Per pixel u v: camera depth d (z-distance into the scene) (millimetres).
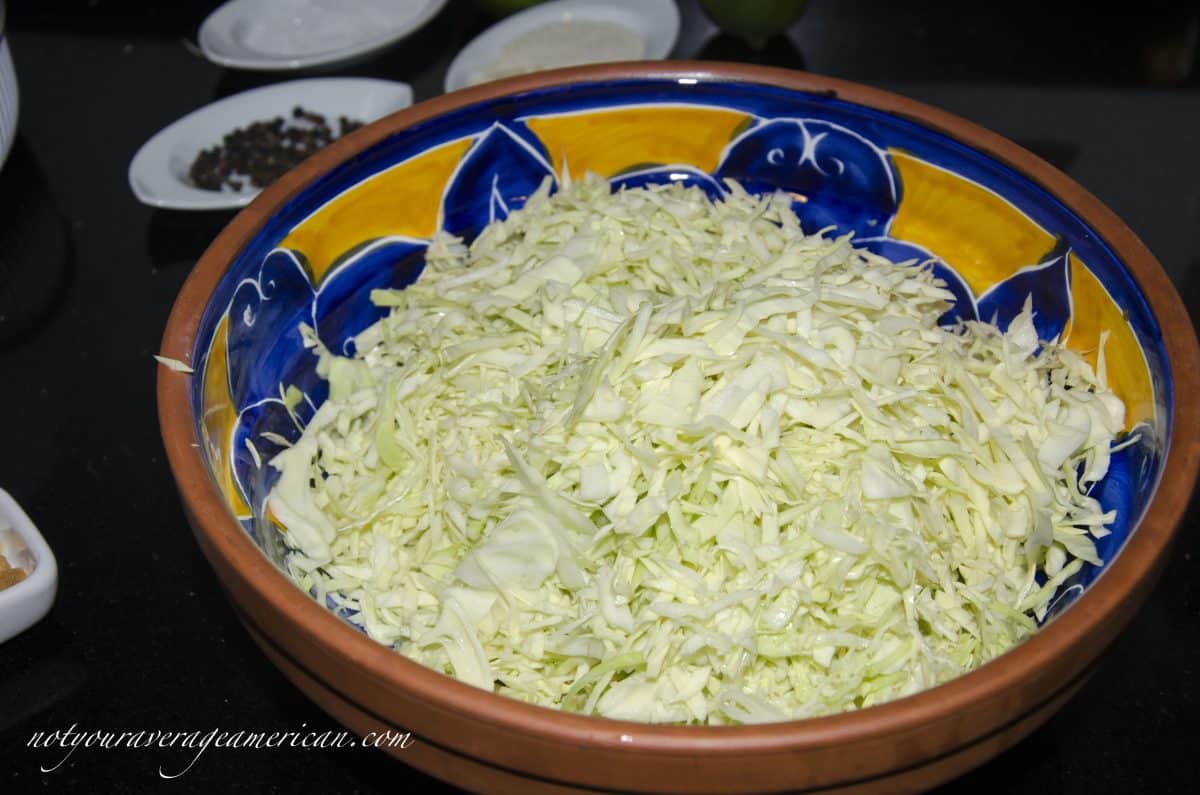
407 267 571
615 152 586
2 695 522
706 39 778
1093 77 733
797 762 363
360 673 386
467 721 373
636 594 484
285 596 399
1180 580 542
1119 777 500
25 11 816
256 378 521
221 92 767
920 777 394
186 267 658
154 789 501
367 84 751
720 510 482
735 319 501
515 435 502
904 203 564
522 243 554
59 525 566
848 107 558
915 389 506
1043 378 530
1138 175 678
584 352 511
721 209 566
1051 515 490
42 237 675
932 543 493
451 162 564
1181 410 454
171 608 544
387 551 502
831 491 490
